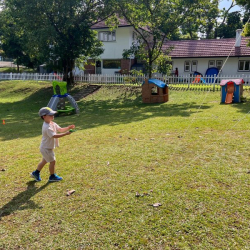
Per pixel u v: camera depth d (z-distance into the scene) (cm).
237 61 2667
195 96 1691
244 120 837
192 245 287
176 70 2762
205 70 2812
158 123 925
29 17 1942
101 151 630
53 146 462
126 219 342
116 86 2202
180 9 1841
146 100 1666
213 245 284
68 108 1536
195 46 2908
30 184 470
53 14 2019
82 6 2048
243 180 415
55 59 2145
